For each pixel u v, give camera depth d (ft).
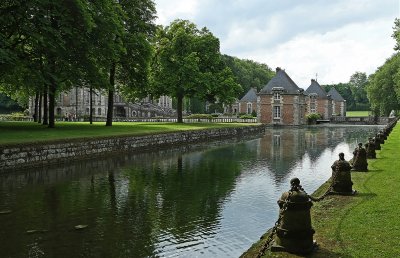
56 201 41.55
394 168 49.26
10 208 38.63
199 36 173.37
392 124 144.56
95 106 296.71
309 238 21.88
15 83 97.35
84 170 61.67
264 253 21.80
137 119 223.92
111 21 95.14
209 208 39.70
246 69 409.69
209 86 158.92
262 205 41.09
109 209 38.83
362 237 23.84
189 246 29.12
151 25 134.21
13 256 26.73
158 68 160.97
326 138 140.67
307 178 56.85
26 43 85.20
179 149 98.22
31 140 65.46
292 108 247.70
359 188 37.58
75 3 78.79
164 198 43.68
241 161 75.36
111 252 27.71
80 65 92.07
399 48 130.31
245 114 304.71
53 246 28.63
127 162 71.87
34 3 72.69
